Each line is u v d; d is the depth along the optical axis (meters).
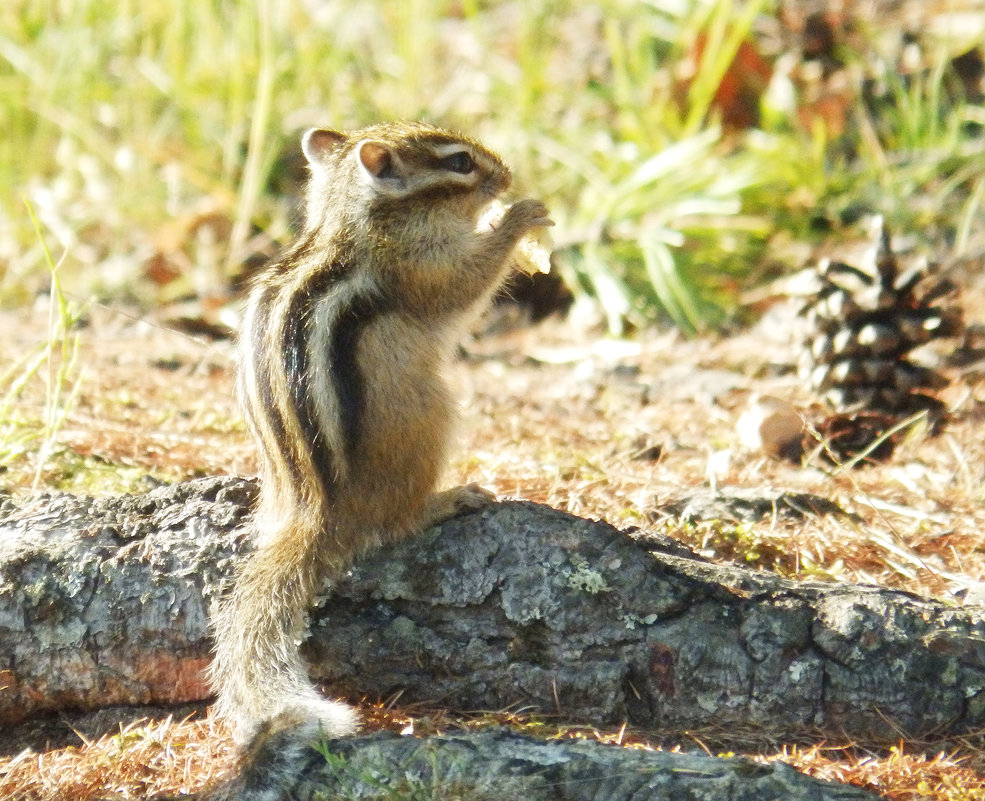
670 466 12.66
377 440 9.02
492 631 8.66
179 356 16.64
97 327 18.17
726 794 7.06
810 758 8.03
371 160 10.16
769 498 11.08
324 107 22.20
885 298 13.80
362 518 9.01
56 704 9.09
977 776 7.79
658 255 18.38
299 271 9.82
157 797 7.86
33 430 12.55
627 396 15.34
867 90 21.16
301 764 7.56
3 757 8.73
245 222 19.67
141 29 23.23
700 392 15.25
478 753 7.47
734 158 20.20
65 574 8.95
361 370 9.19
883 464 12.97
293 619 8.66
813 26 21.89
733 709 8.38
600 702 8.50
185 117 21.81
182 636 8.88
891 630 8.34
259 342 9.29
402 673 8.74
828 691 8.29
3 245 20.59
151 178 21.16
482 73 22.72
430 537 8.95
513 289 18.80
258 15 22.45
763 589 8.62
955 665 8.27
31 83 22.47
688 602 8.55
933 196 19.33
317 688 8.80
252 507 9.40
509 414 14.69
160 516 9.30
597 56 22.95
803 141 20.48
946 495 11.96
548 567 8.66
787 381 15.22
